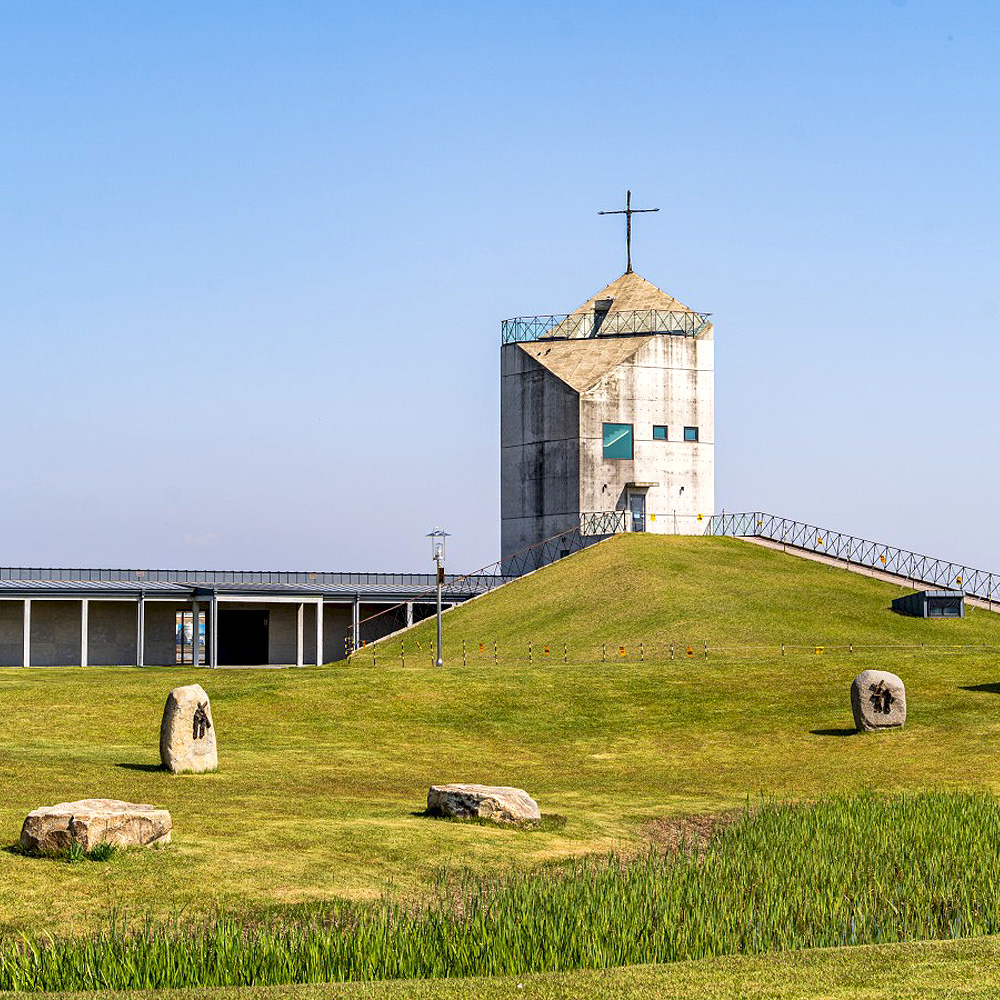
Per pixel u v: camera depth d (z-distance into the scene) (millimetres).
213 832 34781
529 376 129875
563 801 44000
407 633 102188
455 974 22891
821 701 63938
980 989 20547
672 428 128250
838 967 22125
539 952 23500
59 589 106062
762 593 101812
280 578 119625
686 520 128250
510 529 131375
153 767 47031
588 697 66562
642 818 40844
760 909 26953
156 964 22531
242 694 66125
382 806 40938
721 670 71125
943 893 28328
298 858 32656
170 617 116562
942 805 39031
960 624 95000
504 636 96312
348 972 22797
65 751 51219
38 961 22891
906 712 59656
